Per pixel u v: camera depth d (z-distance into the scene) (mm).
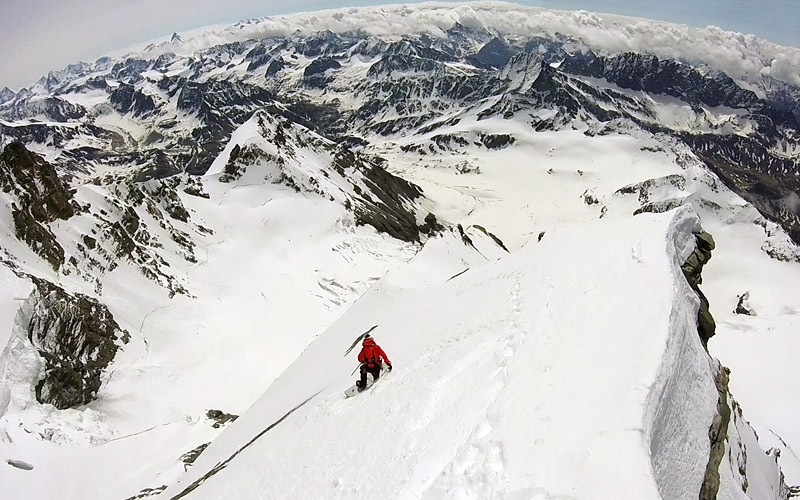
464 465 11203
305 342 62281
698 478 12070
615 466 9391
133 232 71750
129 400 43969
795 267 143250
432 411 14766
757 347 70750
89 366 45500
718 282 142250
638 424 10242
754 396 59375
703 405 13867
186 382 49250
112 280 61000
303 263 87188
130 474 30922
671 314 13922
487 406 13211
